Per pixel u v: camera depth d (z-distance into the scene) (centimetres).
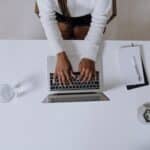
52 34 150
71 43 155
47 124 149
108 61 158
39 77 152
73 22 160
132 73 159
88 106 152
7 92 149
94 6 152
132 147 152
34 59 153
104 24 154
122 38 218
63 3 150
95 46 152
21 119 148
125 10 221
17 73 151
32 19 212
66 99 150
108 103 154
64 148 148
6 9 212
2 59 152
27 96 150
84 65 148
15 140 146
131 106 156
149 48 163
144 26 221
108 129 152
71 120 150
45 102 150
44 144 147
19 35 210
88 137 150
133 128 154
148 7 221
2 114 147
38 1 149
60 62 147
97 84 152
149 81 160
